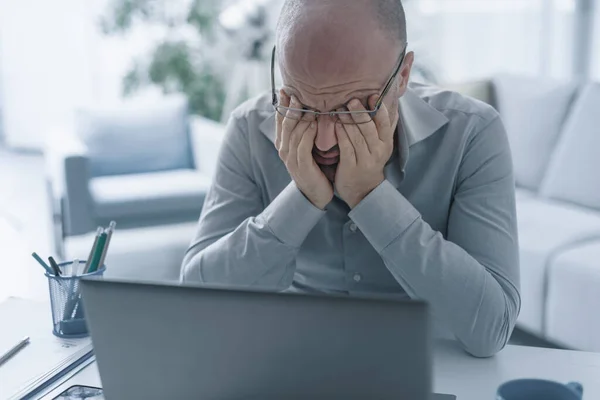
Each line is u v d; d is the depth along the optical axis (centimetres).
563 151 284
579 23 435
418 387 68
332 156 110
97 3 550
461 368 103
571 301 218
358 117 103
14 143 633
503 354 108
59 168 320
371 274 130
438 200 127
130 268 329
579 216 261
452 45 471
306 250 132
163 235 380
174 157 364
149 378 77
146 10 496
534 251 233
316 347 70
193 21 488
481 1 462
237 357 73
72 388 97
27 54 600
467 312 108
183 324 73
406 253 109
